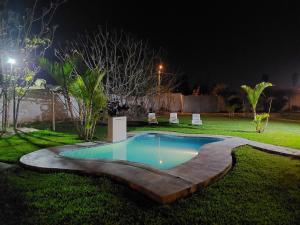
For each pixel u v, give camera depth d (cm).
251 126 1464
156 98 2308
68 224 356
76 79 967
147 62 1959
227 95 2952
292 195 452
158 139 1130
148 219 369
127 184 488
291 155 728
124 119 969
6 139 939
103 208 399
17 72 1122
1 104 1205
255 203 420
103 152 873
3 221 363
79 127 1020
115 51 1658
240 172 575
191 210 394
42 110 1451
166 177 508
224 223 360
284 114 2503
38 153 716
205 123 1627
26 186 483
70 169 570
